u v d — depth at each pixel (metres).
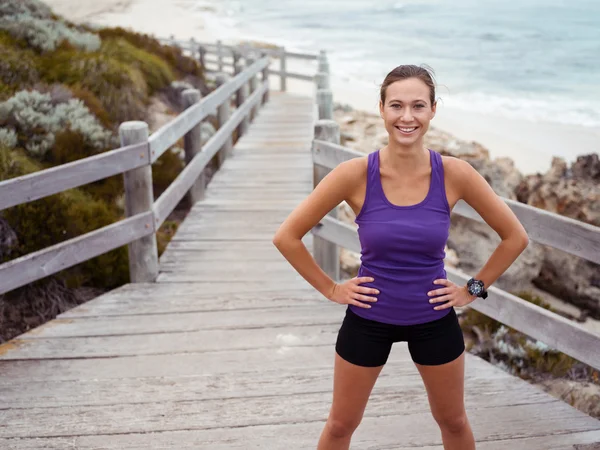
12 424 3.22
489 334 5.54
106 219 6.01
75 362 3.85
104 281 5.57
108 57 9.84
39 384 3.60
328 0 81.75
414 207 2.08
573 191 10.05
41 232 5.43
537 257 9.62
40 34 9.52
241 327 4.34
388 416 3.28
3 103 7.08
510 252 2.17
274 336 4.21
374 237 2.10
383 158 2.10
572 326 3.29
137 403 3.41
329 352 3.99
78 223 5.63
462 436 2.38
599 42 44.00
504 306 3.65
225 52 19.95
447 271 4.10
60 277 5.35
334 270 5.18
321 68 12.19
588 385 4.98
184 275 5.31
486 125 23.00
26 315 4.97
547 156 18.98
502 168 11.00
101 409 3.36
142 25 51.12
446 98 28.53
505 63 37.84
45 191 4.13
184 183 6.07
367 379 2.26
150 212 4.99
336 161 4.67
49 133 7.12
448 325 2.20
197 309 4.63
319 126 4.84
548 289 9.79
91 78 9.12
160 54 13.35
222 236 6.30
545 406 3.36
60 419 3.27
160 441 3.09
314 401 3.44
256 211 7.10
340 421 2.36
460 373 2.25
